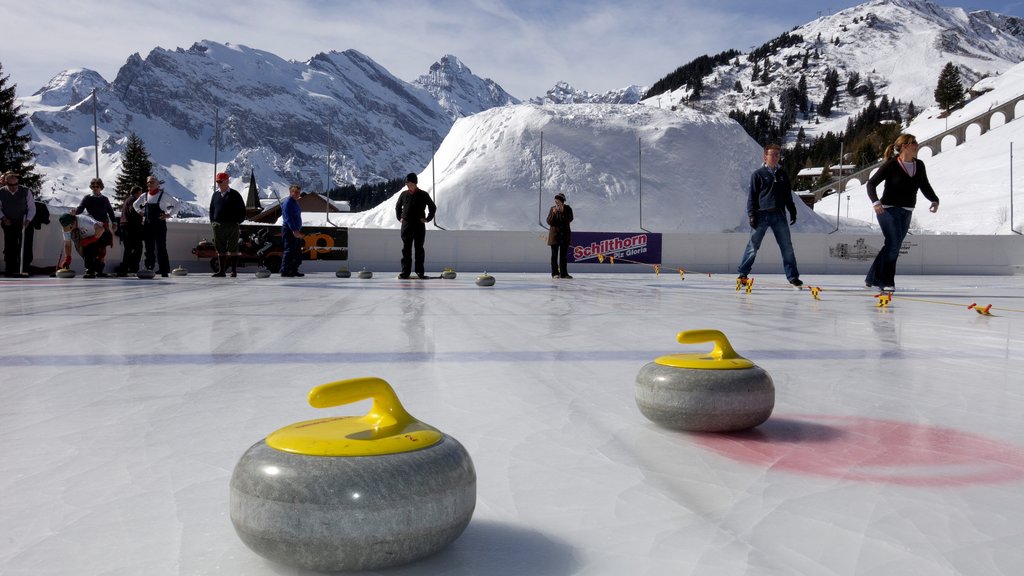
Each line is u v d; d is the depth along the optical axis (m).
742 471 1.31
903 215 7.21
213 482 1.23
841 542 0.98
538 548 0.96
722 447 1.48
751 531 1.02
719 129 33.06
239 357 2.76
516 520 1.06
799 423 1.70
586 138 31.03
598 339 3.39
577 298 6.67
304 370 2.45
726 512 1.10
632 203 29.25
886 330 3.88
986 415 1.78
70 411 1.80
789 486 1.23
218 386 2.15
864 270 18.59
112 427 1.63
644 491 1.20
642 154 30.77
